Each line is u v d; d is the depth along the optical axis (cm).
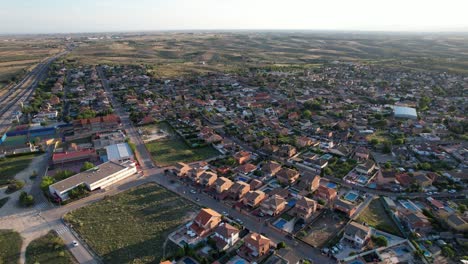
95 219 11444
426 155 16788
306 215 11381
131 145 17425
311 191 13225
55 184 13088
